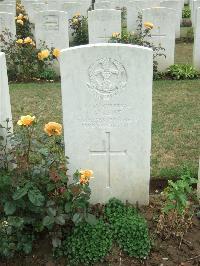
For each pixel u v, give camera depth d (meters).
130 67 1.62
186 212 1.78
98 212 1.78
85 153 1.78
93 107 1.69
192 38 5.13
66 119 1.72
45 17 3.72
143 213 1.82
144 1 4.82
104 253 1.58
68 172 1.81
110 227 1.68
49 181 1.58
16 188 1.55
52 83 3.62
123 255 1.61
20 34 4.95
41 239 1.67
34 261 1.60
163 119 2.78
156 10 3.62
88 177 1.55
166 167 2.17
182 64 3.91
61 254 1.60
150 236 1.67
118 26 3.95
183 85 3.48
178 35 5.18
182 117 2.81
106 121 1.72
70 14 5.16
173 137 2.51
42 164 1.63
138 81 1.64
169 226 1.71
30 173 1.60
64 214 1.55
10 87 3.50
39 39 3.80
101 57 1.61
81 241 1.60
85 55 1.61
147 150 1.76
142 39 3.76
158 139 2.48
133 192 1.85
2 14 3.84
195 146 2.39
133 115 1.70
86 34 5.01
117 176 1.82
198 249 1.63
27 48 3.66
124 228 1.65
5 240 1.55
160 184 2.08
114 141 1.75
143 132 1.73
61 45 3.80
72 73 1.64
